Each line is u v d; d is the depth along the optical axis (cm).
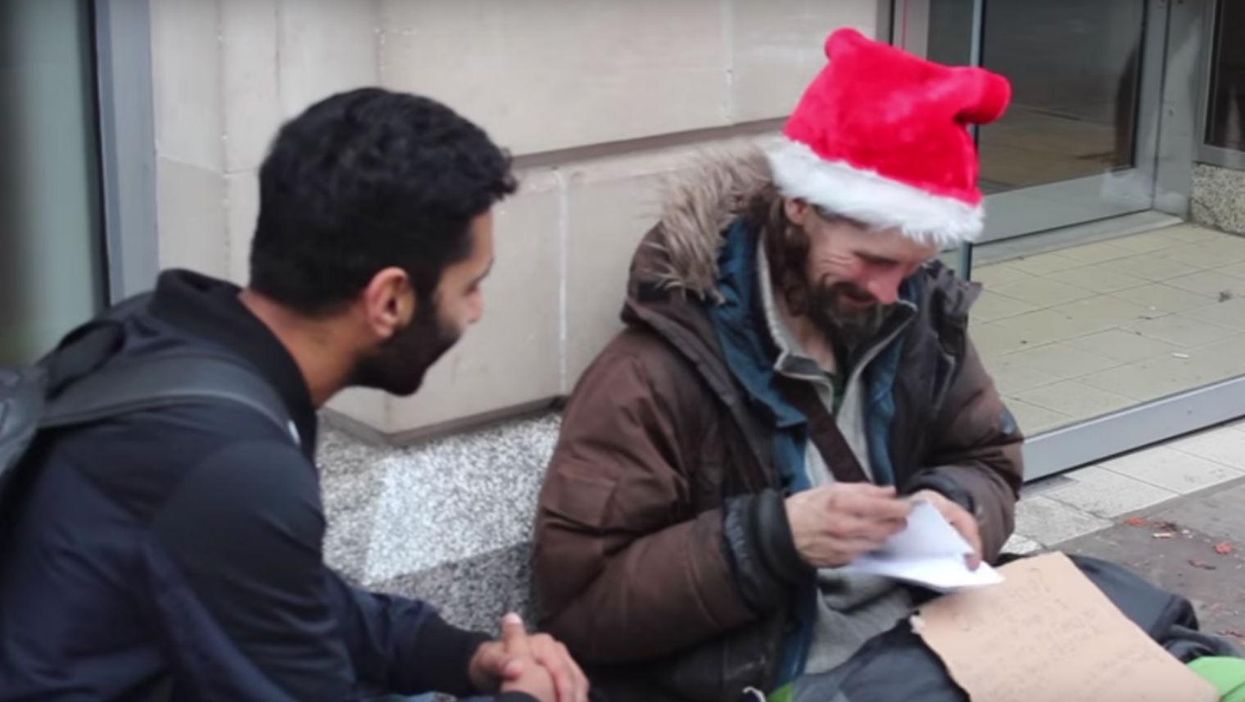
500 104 295
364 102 186
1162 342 521
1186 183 619
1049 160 581
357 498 291
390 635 228
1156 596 292
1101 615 273
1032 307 541
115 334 187
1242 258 594
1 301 292
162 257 289
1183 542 421
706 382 260
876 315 268
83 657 176
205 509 172
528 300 307
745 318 261
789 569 249
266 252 185
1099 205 604
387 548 285
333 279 183
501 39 292
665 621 253
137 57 280
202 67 276
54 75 283
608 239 314
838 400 274
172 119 281
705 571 249
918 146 247
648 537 257
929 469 292
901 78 249
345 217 180
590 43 302
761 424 263
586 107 304
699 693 261
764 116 329
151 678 179
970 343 297
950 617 268
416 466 298
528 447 308
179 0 275
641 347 262
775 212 261
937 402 284
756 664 259
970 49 407
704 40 316
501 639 231
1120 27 588
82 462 175
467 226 187
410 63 284
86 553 174
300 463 179
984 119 255
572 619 260
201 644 175
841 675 261
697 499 265
